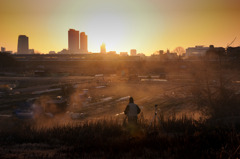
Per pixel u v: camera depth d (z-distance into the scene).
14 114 31.84
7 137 11.11
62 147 8.34
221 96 18.22
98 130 11.04
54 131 11.52
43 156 6.59
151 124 10.87
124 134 8.88
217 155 5.19
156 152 5.97
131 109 9.02
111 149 6.28
